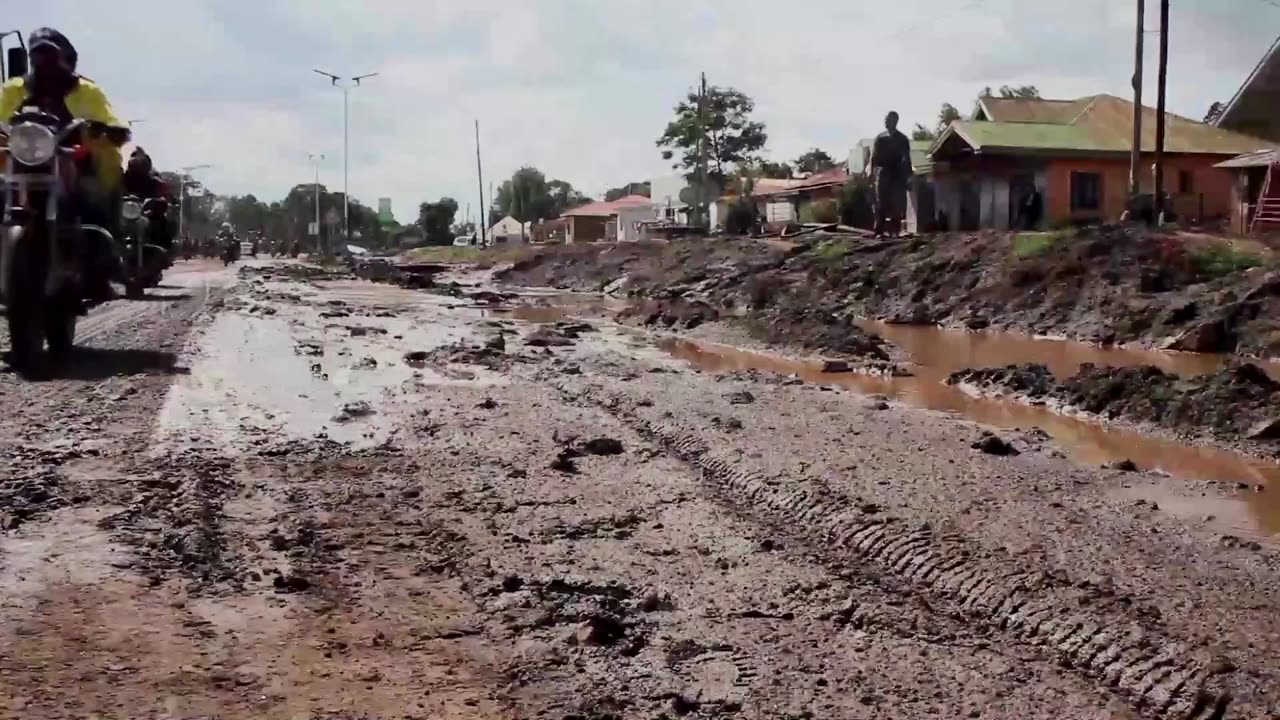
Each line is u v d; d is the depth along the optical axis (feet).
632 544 23.07
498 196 470.80
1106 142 137.59
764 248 118.73
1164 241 78.84
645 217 298.76
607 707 15.48
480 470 28.96
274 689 15.51
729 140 261.24
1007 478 29.25
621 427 35.76
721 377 48.73
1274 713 15.71
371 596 19.45
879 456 31.27
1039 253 82.38
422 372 48.11
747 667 17.01
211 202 488.02
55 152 41.32
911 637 18.53
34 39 45.93
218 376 43.57
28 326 41.88
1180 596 20.11
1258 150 130.72
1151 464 34.12
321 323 72.28
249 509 24.54
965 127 141.69
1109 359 60.95
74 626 17.29
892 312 85.35
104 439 30.50
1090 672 17.44
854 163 190.90
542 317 90.68
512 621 18.47
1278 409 38.32
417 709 15.15
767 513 26.05
